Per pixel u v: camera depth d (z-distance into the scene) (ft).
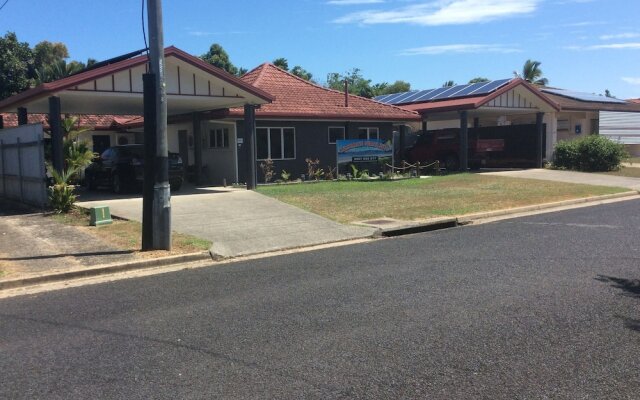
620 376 14.21
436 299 21.24
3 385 14.29
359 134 81.82
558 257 28.50
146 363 15.58
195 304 21.42
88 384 14.29
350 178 73.20
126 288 24.40
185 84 54.19
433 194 57.26
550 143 95.86
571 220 42.06
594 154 85.46
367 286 23.53
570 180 72.64
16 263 28.35
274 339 17.26
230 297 22.34
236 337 17.52
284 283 24.54
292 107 73.46
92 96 50.06
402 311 19.81
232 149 69.51
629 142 118.93
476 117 103.91
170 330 18.34
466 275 25.04
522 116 113.39
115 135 91.86
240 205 48.57
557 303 20.39
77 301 22.36
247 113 60.13
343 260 29.45
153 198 31.14
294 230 38.19
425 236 36.99
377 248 32.89
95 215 39.11
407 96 103.81
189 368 15.19
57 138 48.78
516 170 88.89
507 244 32.65
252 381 14.28
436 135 92.53
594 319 18.56
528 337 16.97
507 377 14.23
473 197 55.06
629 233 35.47
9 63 109.70
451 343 16.58
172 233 36.42
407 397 13.24
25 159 50.80
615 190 62.03
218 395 13.52
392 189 61.31
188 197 53.72
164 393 13.69
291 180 73.82
